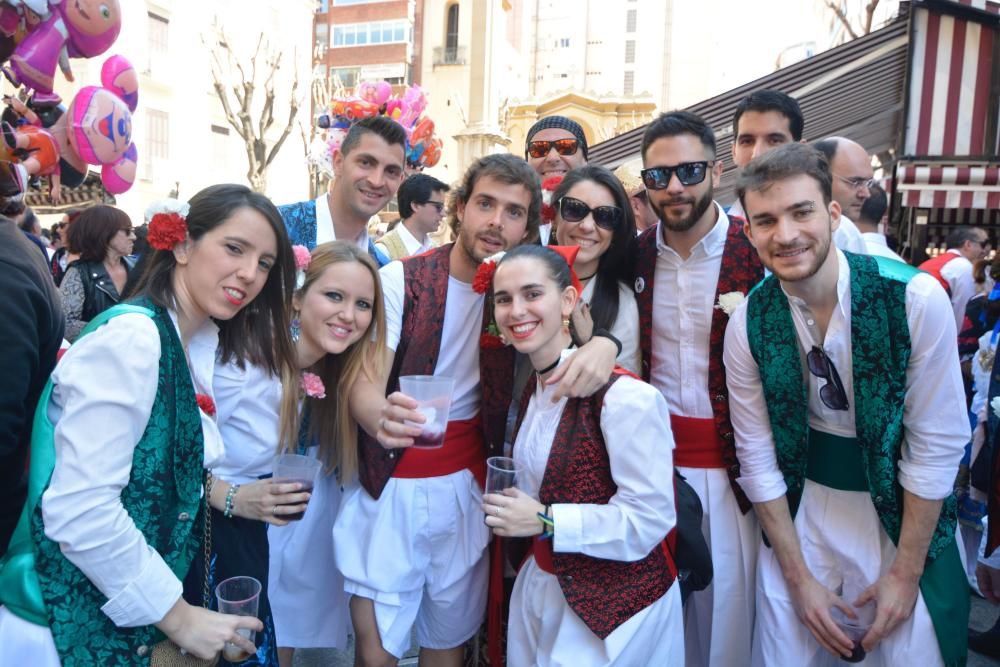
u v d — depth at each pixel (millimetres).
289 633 2529
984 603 3748
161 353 1562
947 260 5254
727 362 2271
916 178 7234
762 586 2287
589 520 1833
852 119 8711
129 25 18750
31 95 4113
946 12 7113
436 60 32531
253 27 23672
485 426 2346
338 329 2160
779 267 1925
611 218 2385
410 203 4953
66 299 4129
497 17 20203
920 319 1941
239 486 1978
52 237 8633
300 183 26266
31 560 1485
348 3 33406
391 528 2262
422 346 2311
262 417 2059
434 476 2295
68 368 1470
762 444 2238
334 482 2539
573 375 1849
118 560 1438
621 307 2559
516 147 38188
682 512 2068
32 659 1449
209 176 22109
